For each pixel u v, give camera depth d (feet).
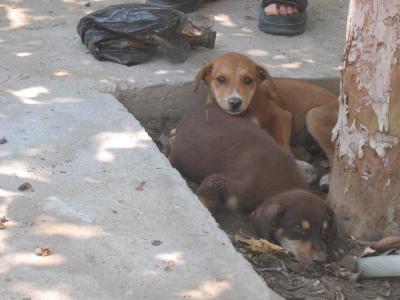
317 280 17.40
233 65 22.84
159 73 25.03
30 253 16.20
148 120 24.70
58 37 27.50
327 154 23.44
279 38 28.66
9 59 25.50
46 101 22.88
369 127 17.97
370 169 18.28
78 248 16.46
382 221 18.62
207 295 15.29
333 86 26.05
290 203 18.38
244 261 16.37
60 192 18.44
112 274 15.72
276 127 23.73
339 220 19.19
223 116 21.74
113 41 25.45
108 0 30.99
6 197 18.04
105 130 21.47
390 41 17.19
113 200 18.26
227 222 19.52
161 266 16.05
